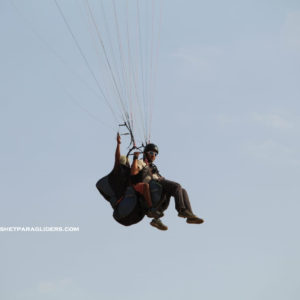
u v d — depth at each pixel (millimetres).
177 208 42781
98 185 45000
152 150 44375
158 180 43625
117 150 43594
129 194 43750
